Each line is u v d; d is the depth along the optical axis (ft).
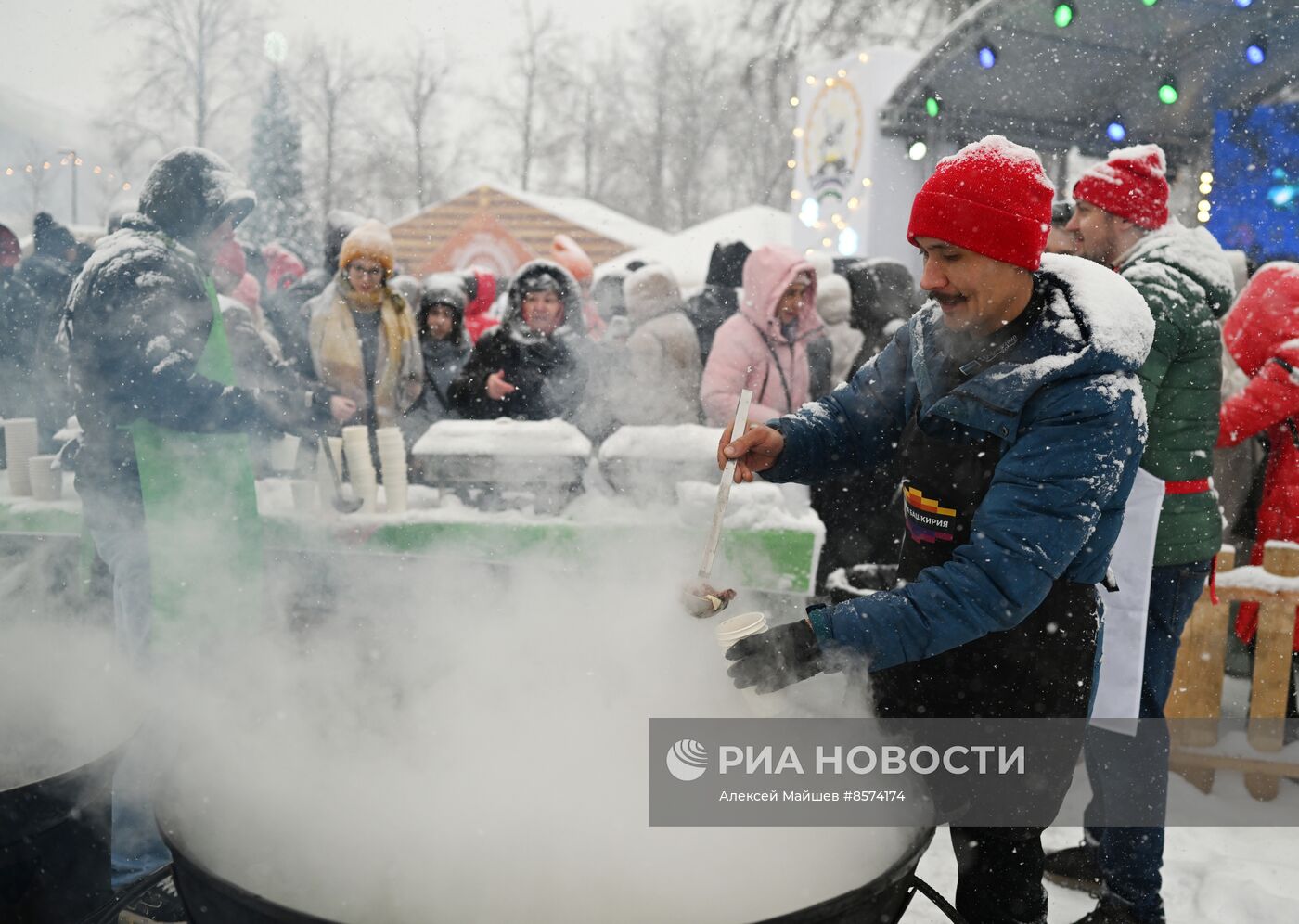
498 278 24.16
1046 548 3.96
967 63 15.97
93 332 6.28
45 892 4.30
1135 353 4.24
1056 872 7.47
